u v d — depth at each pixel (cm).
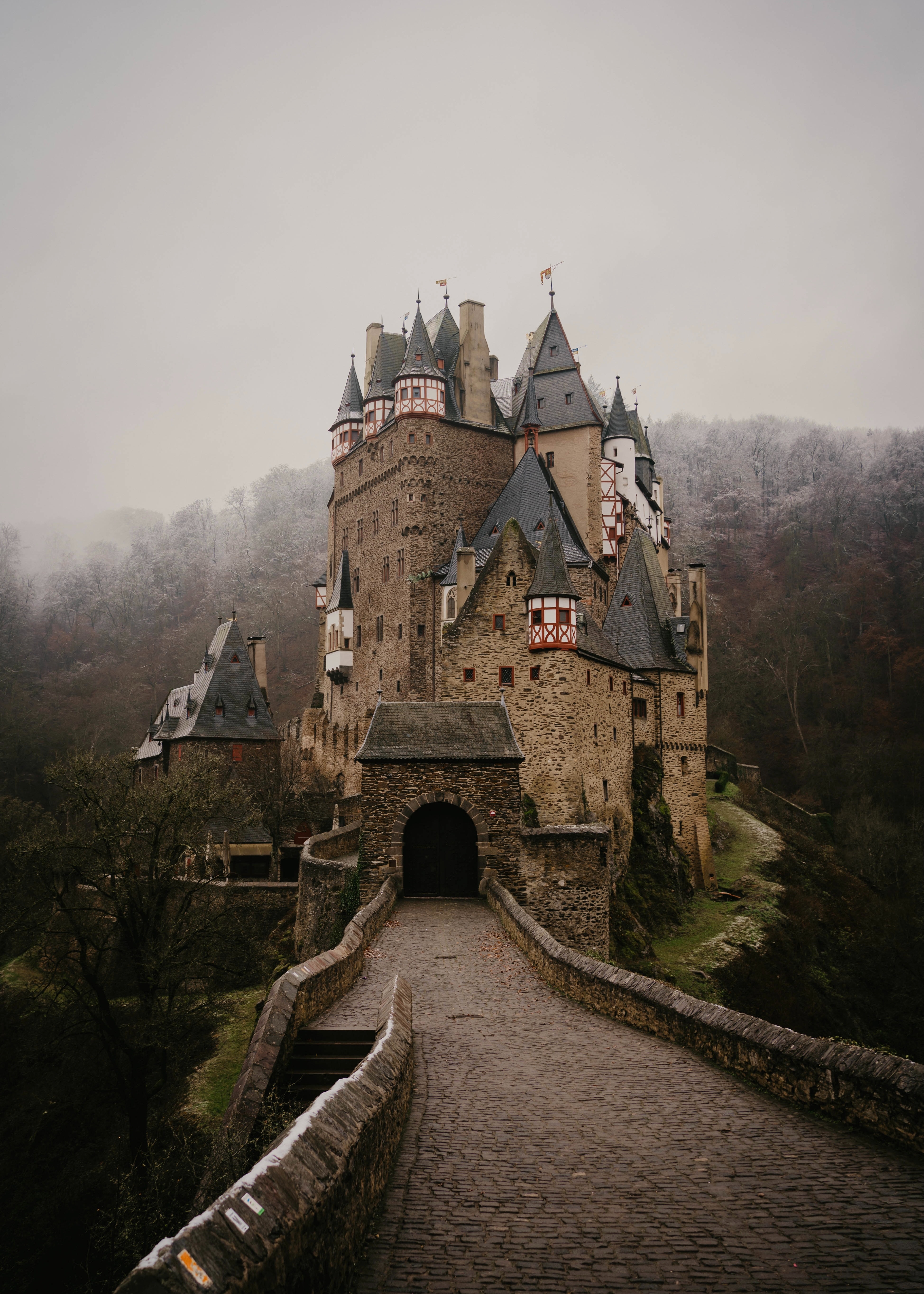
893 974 5006
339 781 8088
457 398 7850
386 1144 848
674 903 4884
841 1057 1026
